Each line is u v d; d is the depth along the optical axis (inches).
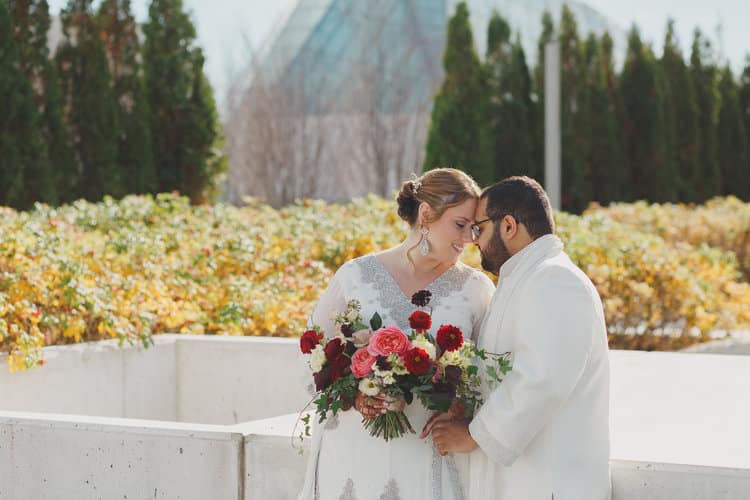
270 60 1160.8
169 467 120.7
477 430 95.0
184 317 219.5
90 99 544.4
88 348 179.3
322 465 106.3
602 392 96.4
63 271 193.9
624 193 806.5
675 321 293.4
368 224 329.7
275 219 364.5
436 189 105.7
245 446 118.6
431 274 110.1
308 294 262.5
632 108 831.1
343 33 1175.6
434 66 1134.4
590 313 92.7
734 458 110.5
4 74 468.4
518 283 96.8
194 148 615.5
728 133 944.3
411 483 102.2
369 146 1096.2
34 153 477.4
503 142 735.1
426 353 96.0
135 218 343.3
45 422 125.6
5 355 167.3
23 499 126.9
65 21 548.4
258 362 194.2
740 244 466.6
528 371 91.3
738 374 187.9
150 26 606.5
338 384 99.7
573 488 93.0
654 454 118.1
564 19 790.5
